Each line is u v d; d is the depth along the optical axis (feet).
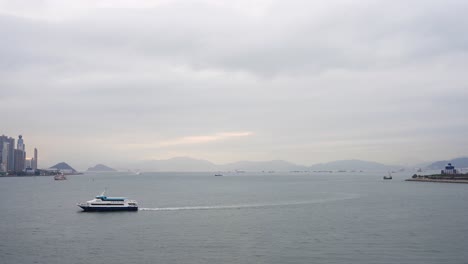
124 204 355.56
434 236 225.76
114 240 223.10
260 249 199.41
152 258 185.06
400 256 185.37
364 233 235.61
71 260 183.11
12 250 201.77
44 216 320.91
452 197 468.75
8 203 436.76
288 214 325.62
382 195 510.58
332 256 185.78
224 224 274.36
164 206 392.06
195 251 196.95
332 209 357.20
